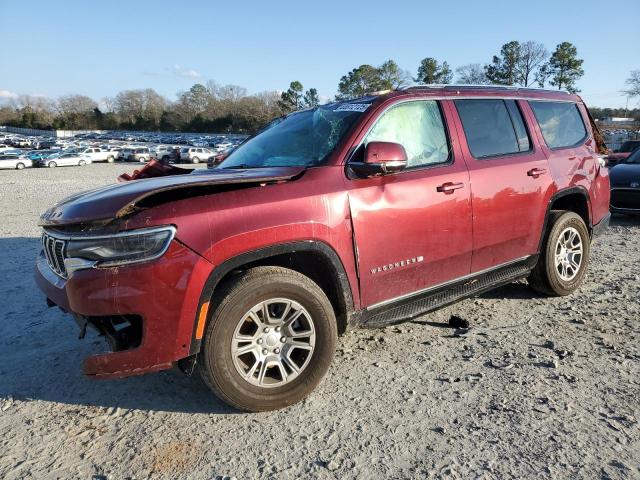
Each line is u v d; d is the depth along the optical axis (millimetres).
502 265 4320
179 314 2762
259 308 2979
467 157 4012
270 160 3797
